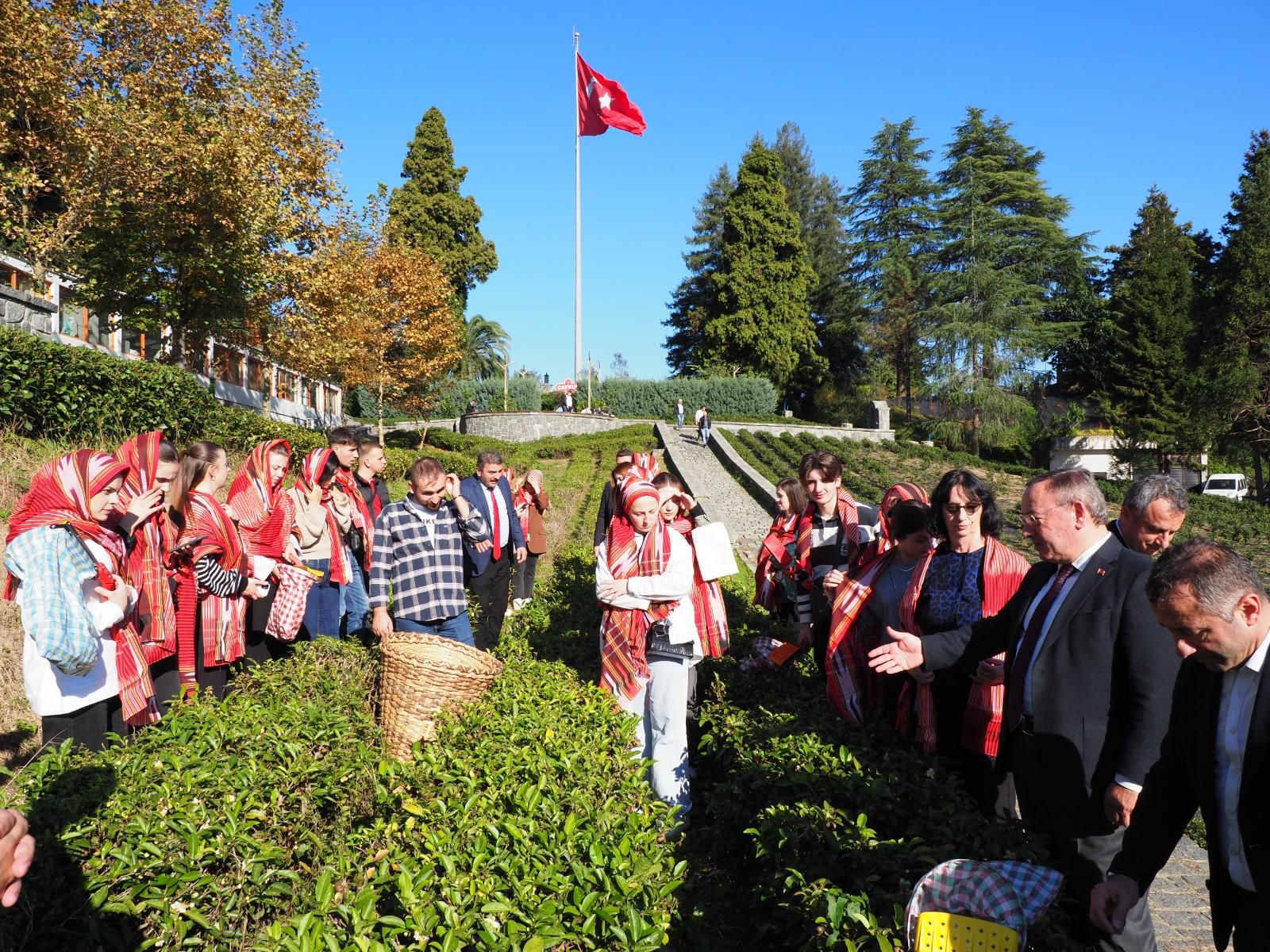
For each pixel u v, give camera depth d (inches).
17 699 227.1
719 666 238.5
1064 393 2076.8
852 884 113.6
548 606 345.7
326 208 878.4
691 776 212.8
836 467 216.5
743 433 1561.3
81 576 142.0
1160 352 1503.4
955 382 1777.8
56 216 625.9
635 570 196.2
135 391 496.7
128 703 155.1
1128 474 1592.0
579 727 171.3
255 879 118.0
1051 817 124.1
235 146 656.4
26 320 526.0
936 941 94.0
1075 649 124.0
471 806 129.3
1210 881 102.6
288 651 248.7
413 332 1251.8
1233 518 969.5
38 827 111.8
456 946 95.1
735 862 168.7
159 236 662.5
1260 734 91.4
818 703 200.7
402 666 185.5
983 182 2059.5
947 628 164.1
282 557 233.6
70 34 589.3
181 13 646.5
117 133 588.1
